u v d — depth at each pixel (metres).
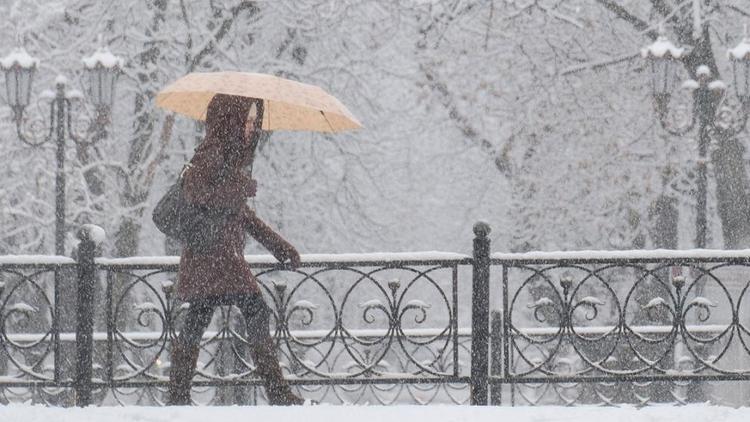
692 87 55.84
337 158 71.56
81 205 65.44
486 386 24.03
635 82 69.81
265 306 22.39
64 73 66.19
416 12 70.69
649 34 69.62
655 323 57.56
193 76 22.81
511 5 70.50
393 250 75.31
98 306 56.62
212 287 21.73
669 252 24.22
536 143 70.50
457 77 71.19
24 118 59.09
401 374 24.45
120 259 24.19
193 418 16.83
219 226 21.75
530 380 24.38
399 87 73.06
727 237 64.94
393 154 73.56
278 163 70.31
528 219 71.31
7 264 23.81
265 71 68.00
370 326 76.75
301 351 44.09
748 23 69.25
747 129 68.06
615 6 69.12
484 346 24.02
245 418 16.81
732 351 43.50
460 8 70.56
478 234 24.05
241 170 22.64
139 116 65.69
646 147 69.50
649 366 24.70
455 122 71.88
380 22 69.81
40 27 65.75
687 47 66.38
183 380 22.30
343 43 69.62
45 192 66.50
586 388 43.38
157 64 66.06
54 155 66.31
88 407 18.02
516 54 70.62
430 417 16.94
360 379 24.28
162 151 65.69
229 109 22.14
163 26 66.12
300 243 71.62
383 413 17.31
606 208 70.12
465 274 80.56
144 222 70.81
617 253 24.34
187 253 22.00
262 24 67.69
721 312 45.06
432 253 24.06
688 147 68.44
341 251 72.69
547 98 70.38
